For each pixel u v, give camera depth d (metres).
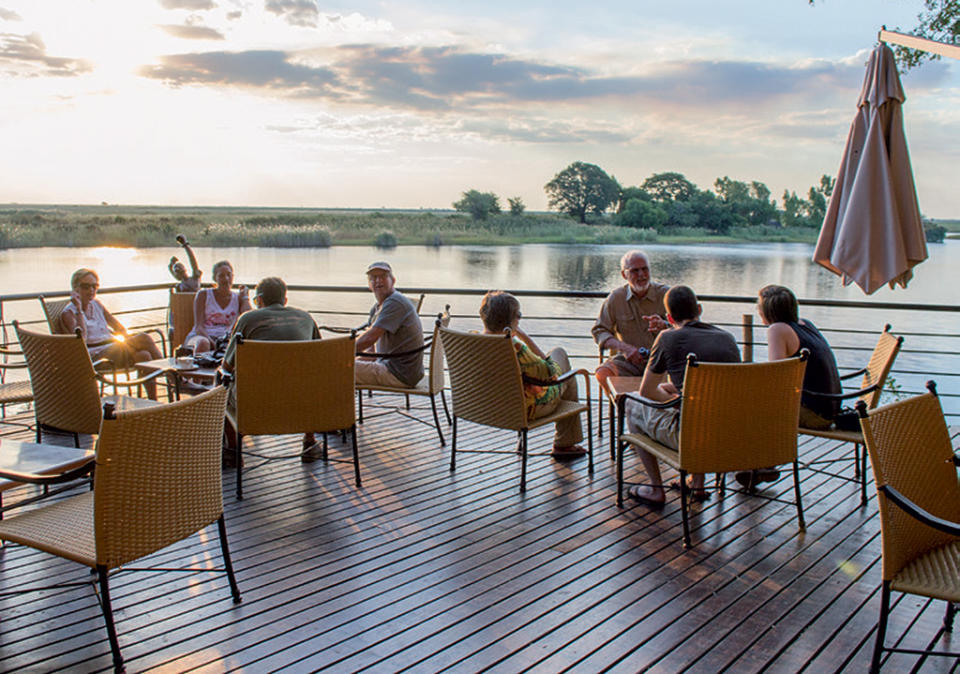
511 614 2.56
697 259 40.38
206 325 5.25
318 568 2.92
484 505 3.62
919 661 2.27
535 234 50.28
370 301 26.17
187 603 2.62
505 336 3.68
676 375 3.29
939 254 35.12
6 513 3.42
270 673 2.20
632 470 4.19
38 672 2.20
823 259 4.11
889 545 2.05
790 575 2.87
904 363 17.92
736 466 3.12
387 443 4.70
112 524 2.14
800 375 3.12
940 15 8.21
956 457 2.36
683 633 2.44
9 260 26.23
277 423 3.68
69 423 3.80
